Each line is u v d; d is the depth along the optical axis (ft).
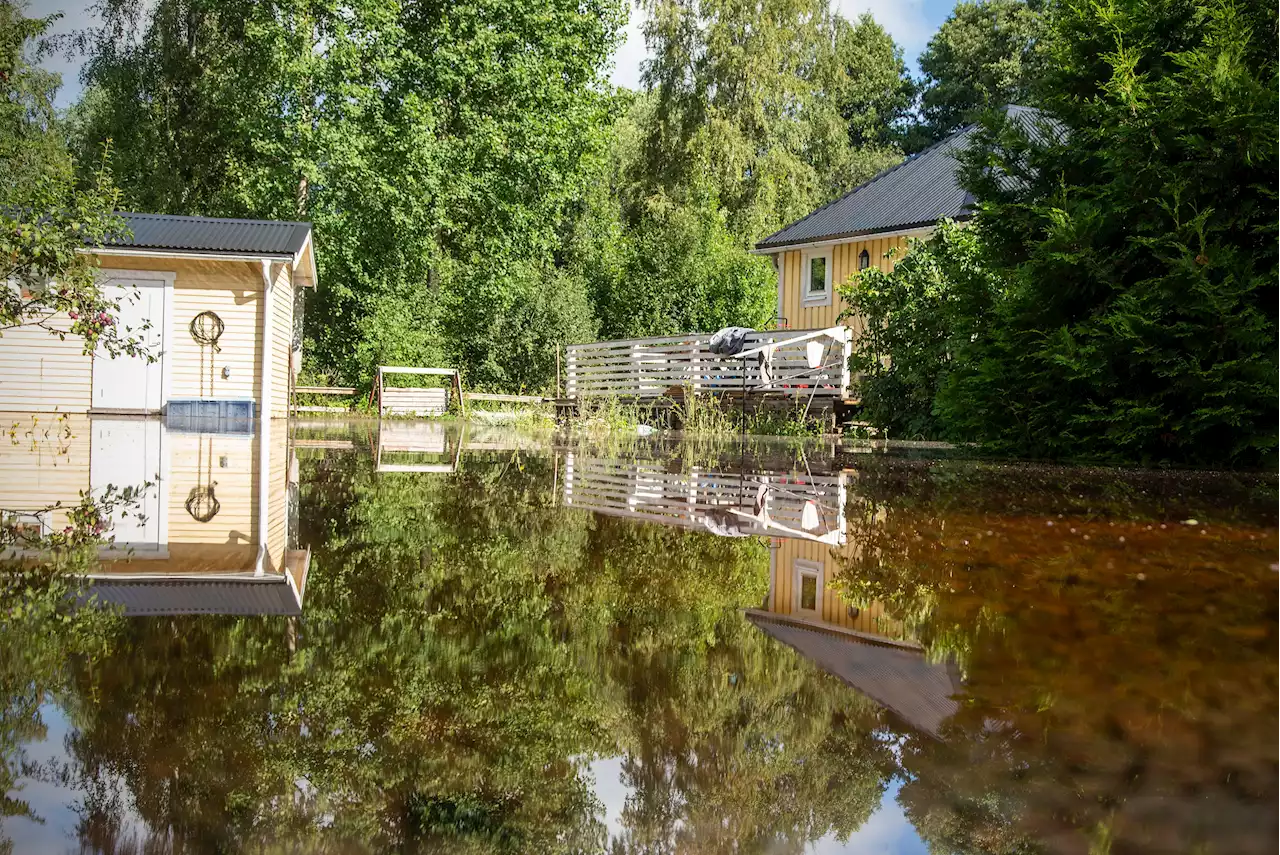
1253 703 3.97
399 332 74.59
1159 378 21.22
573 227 109.09
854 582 7.41
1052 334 21.89
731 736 3.52
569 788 2.91
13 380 40.83
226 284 42.42
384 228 76.48
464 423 55.88
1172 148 21.17
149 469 19.16
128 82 81.20
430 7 81.25
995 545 9.61
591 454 27.58
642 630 5.51
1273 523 11.36
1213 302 19.21
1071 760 3.23
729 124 102.73
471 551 8.96
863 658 4.83
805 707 3.92
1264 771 3.09
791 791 2.90
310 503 13.62
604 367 61.11
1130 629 5.64
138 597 6.40
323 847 2.41
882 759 3.26
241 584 6.97
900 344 39.65
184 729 3.52
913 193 66.54
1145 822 2.68
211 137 83.61
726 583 7.28
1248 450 20.85
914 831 2.59
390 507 13.14
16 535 10.07
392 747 3.34
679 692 4.15
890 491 15.65
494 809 2.76
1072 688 4.24
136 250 38.68
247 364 42.63
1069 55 24.23
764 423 46.96
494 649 4.97
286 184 74.08
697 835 2.55
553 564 8.17
